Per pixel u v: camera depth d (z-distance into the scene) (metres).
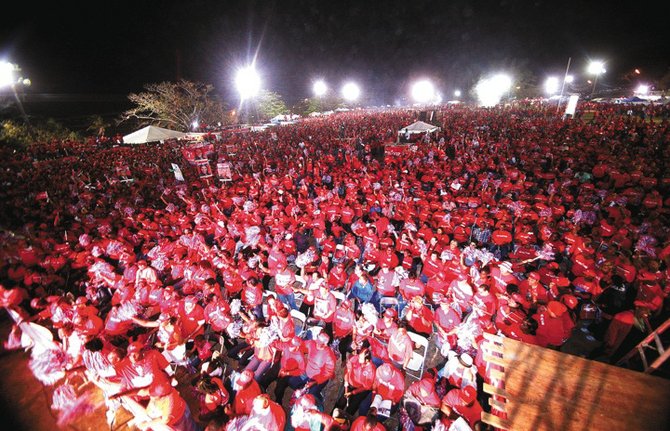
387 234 12.50
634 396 3.86
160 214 14.62
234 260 10.51
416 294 8.55
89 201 17.11
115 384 5.73
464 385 5.67
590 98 74.69
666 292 7.86
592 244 10.30
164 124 46.06
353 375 6.40
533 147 24.00
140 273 9.28
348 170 22.05
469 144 27.30
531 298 8.16
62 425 6.02
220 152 30.17
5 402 6.42
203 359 7.21
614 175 16.17
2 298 7.78
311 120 62.78
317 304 8.23
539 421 3.75
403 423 5.80
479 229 12.19
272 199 16.19
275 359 7.22
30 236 11.55
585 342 7.96
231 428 5.27
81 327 7.34
